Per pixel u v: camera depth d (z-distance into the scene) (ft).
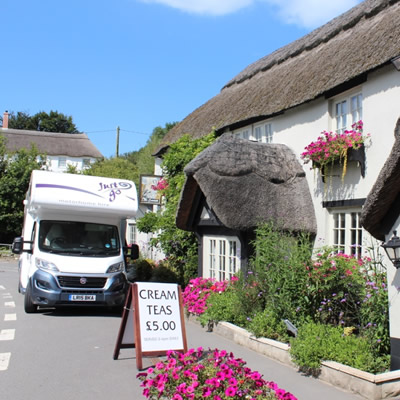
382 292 21.52
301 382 18.81
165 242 48.75
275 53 52.01
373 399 16.70
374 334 20.98
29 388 18.35
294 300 24.48
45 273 33.24
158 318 21.68
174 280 46.57
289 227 32.81
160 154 64.90
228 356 16.87
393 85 28.02
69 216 36.58
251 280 27.71
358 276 24.16
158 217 52.01
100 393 17.88
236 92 52.34
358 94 31.58
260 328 24.06
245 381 15.01
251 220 32.37
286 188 34.63
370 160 29.32
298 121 36.78
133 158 158.81
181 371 15.46
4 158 104.73
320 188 33.73
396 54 26.91
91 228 36.63
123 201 36.55
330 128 33.60
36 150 107.24
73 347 24.76
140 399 17.29
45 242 34.99
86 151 165.78
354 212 30.96
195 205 38.86
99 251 35.68
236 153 35.12
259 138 42.96
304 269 24.27
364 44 32.24
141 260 55.47
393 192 18.22
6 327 29.27
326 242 32.89
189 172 34.68
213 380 14.39
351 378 17.70
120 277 34.81
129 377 19.83
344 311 24.14
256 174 34.53
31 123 193.06
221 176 33.68
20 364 21.52
